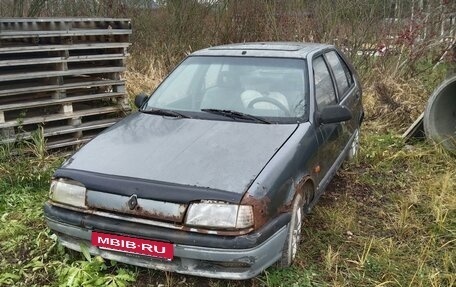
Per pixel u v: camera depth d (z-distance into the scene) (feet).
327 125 13.51
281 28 34.78
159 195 9.47
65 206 10.34
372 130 22.65
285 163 10.48
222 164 10.21
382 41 31.83
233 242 9.09
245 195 9.31
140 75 30.76
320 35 33.65
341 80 16.85
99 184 9.95
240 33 36.58
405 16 33.73
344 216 13.87
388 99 24.40
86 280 10.27
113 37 17.85
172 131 11.94
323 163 13.01
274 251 9.86
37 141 16.06
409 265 11.53
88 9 38.52
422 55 30.55
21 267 11.21
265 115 12.57
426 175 17.19
